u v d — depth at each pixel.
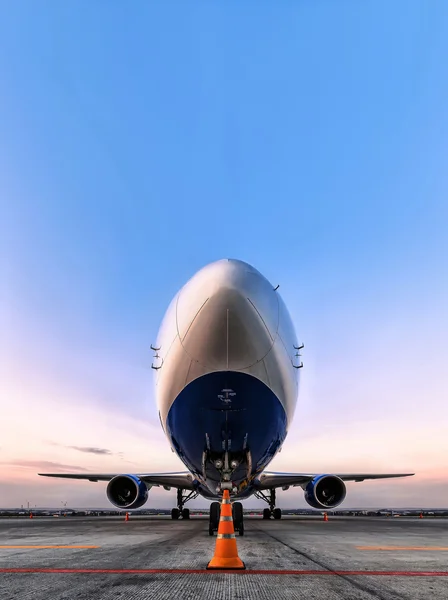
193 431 14.17
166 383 14.09
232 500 17.61
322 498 23.97
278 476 23.44
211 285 12.62
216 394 13.22
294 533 14.61
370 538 12.61
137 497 23.02
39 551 9.27
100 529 17.12
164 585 5.64
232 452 14.80
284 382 14.21
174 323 13.66
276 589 5.42
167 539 12.09
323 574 6.47
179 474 23.95
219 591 5.30
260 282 13.42
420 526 19.56
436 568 7.07
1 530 16.66
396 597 5.04
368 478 28.08
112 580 5.98
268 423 14.18
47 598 4.95
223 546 7.03
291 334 14.95
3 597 4.99
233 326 12.42
